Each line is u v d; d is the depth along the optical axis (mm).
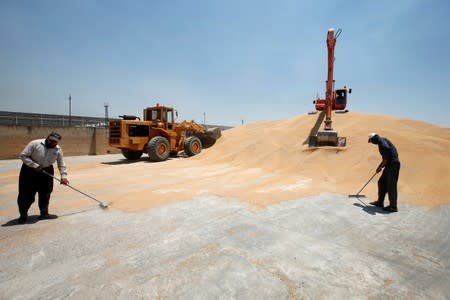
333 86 9703
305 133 11789
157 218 3965
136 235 3322
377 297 2117
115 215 4094
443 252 2924
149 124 12125
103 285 2238
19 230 3439
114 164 10891
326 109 9734
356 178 6746
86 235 3303
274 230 3527
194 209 4426
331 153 8477
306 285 2264
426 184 5926
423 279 2383
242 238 3252
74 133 16094
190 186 6238
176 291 2162
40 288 2188
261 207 4555
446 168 6406
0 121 15164
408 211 4379
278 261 2676
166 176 7684
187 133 14438
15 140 13789
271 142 11680
